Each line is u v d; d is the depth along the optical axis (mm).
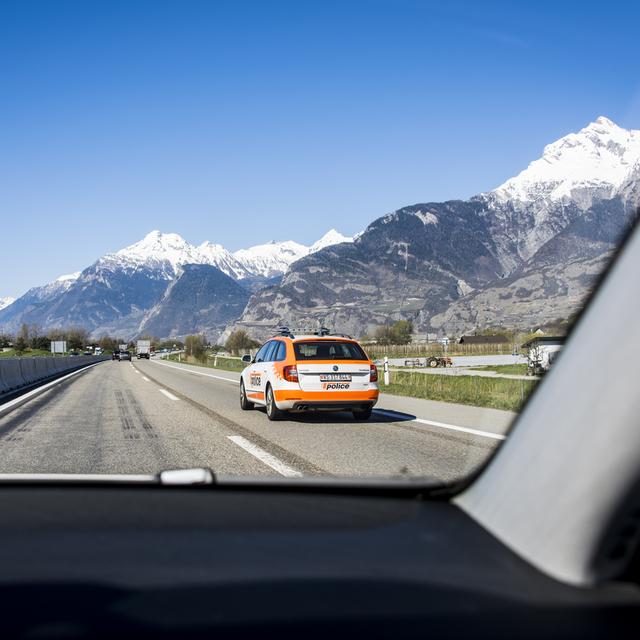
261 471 7371
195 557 1901
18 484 3078
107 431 11312
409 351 89000
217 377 33875
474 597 1590
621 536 1650
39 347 185750
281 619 1486
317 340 12672
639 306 1643
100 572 1772
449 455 8383
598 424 1682
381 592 1635
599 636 1411
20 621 1477
